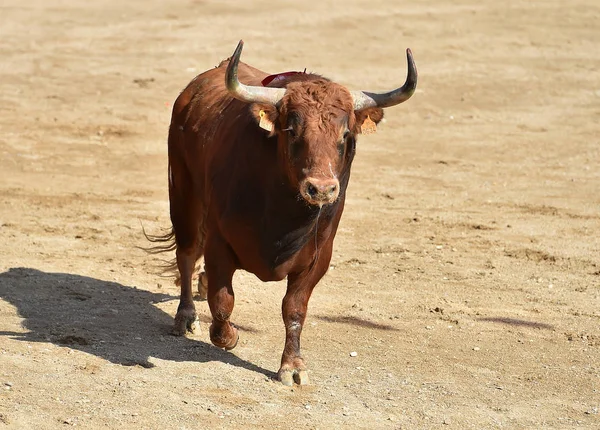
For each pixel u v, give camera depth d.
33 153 36.94
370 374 17.05
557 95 48.75
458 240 27.14
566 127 43.59
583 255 25.97
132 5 69.56
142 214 28.95
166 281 22.39
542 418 15.56
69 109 44.12
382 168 36.69
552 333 19.83
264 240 15.78
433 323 20.19
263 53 55.69
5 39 59.16
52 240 25.41
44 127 40.94
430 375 17.19
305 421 14.73
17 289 20.73
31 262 23.03
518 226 28.89
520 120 44.72
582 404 16.23
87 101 45.69
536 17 63.53
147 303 20.59
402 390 16.38
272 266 15.96
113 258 24.00
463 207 31.17
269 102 15.03
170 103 46.06
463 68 53.09
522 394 16.55
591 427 15.30
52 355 16.77
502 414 15.62
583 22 62.25
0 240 25.00
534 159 38.41
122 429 14.02
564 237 27.81
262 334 18.91
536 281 23.59
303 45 57.53
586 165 37.56
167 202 30.80
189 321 18.72
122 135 40.50
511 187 34.12
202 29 61.69
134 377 15.98
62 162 35.91
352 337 19.06
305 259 16.23
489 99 47.91
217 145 16.91
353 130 15.43
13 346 17.06
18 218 27.67
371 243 26.59
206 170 17.34
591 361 18.27
